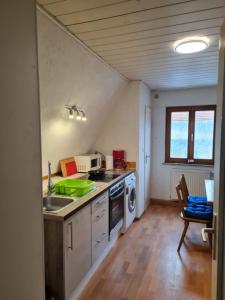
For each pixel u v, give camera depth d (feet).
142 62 8.34
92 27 5.51
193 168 13.76
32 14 2.56
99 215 7.64
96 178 9.37
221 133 3.27
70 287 5.90
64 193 7.29
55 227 5.57
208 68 9.20
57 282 5.68
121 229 10.32
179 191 10.01
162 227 11.20
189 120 13.93
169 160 14.57
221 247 3.37
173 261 8.29
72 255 5.95
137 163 11.88
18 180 2.40
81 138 10.72
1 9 2.13
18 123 2.38
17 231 2.40
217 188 3.49
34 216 2.67
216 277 3.51
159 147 14.57
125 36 6.07
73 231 5.96
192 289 6.82
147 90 13.20
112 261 8.29
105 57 7.66
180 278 7.33
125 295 6.60
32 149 2.60
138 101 11.57
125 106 11.87
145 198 13.51
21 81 2.41
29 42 2.52
